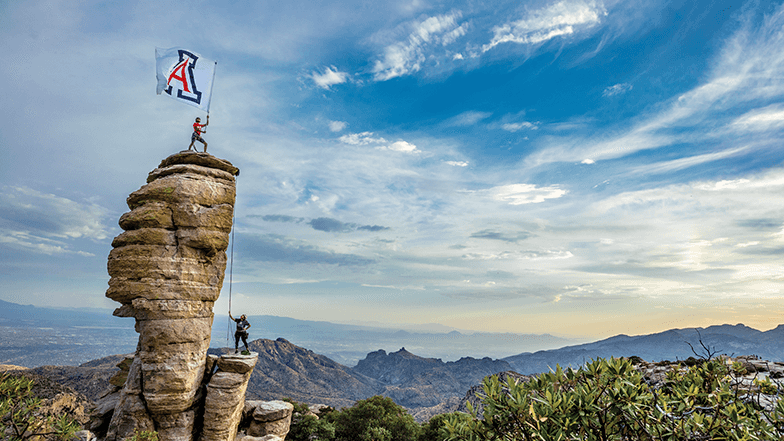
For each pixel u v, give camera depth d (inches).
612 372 324.2
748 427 284.0
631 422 294.0
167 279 1176.8
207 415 1185.4
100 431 1241.4
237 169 1366.9
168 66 1339.8
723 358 405.1
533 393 324.5
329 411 2721.5
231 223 1286.9
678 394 327.3
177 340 1160.8
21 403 475.8
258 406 1603.1
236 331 1331.2
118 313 1191.6
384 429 2158.0
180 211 1213.7
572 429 302.4
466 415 335.6
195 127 1359.5
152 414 1133.1
